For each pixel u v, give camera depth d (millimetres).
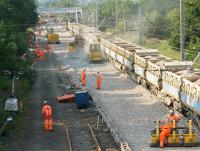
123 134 48938
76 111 59562
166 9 154750
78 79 87438
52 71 97188
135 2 174375
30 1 147875
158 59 73688
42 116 56094
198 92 48656
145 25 141750
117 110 60750
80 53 130375
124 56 89812
